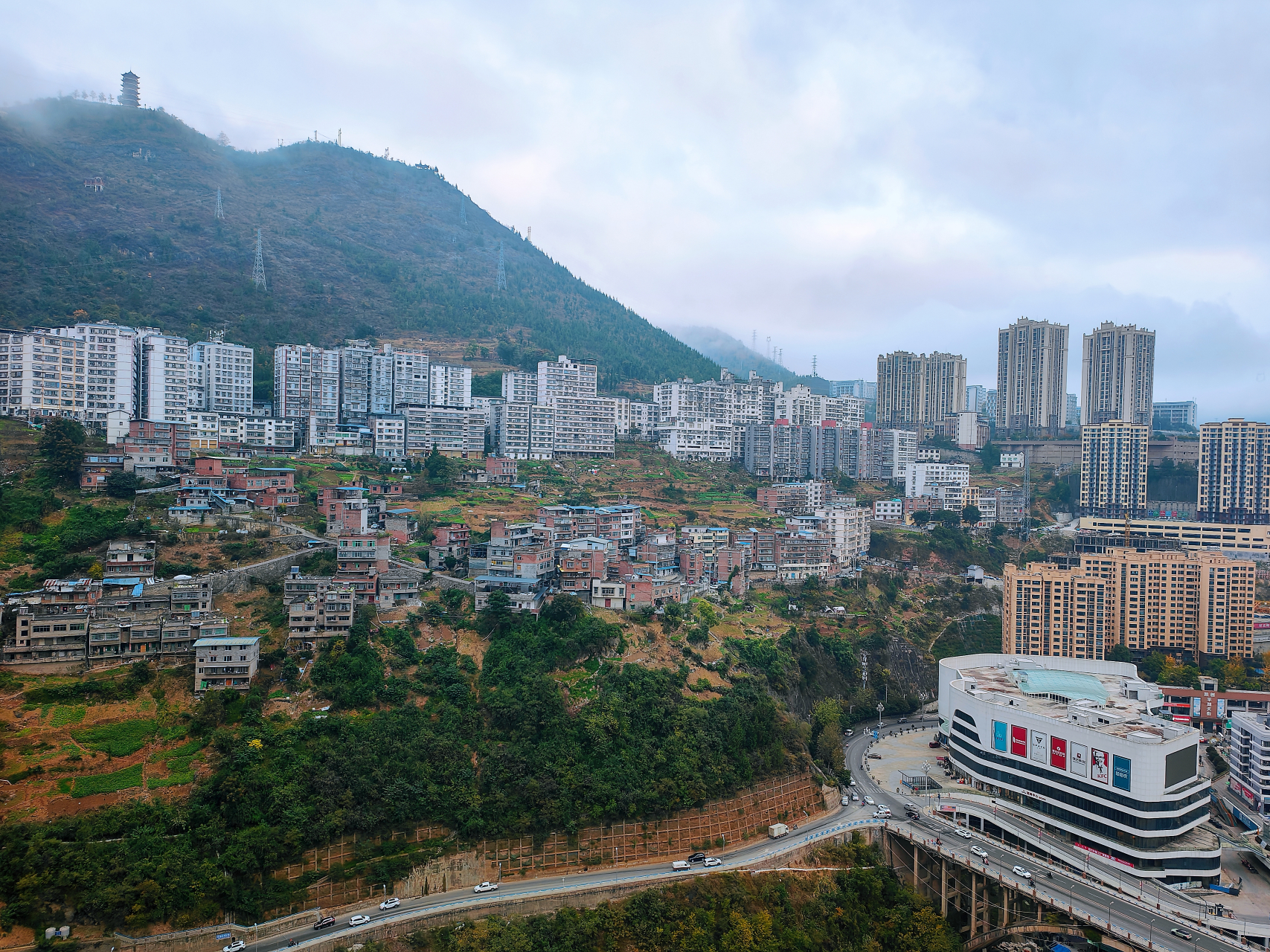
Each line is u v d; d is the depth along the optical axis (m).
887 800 179.25
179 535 195.75
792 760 176.50
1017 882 143.62
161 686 151.88
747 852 156.25
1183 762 150.12
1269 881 147.75
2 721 137.38
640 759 160.62
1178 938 128.25
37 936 113.25
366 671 164.75
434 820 141.75
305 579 181.25
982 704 178.62
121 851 121.31
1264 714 188.25
